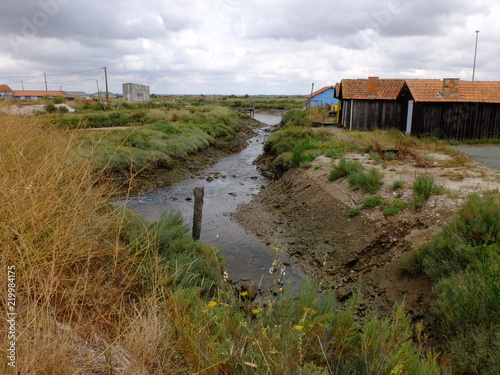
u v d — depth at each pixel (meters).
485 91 21.61
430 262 6.64
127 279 4.49
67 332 2.86
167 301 4.08
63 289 3.38
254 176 21.12
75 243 3.87
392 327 4.12
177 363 3.24
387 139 20.00
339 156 16.25
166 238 6.88
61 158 4.46
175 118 35.00
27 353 2.34
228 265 9.13
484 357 4.31
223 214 13.80
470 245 6.28
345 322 4.10
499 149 18.31
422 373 3.40
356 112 25.94
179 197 16.19
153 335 3.20
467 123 21.48
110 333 3.35
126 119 31.36
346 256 9.00
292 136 23.38
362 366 3.48
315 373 3.00
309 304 4.37
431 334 5.47
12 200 3.37
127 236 5.80
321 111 46.00
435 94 21.45
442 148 17.28
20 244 3.26
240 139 36.38
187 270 5.74
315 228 11.13
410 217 9.01
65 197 4.29
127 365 2.86
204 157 25.69
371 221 9.65
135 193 16.23
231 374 3.03
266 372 2.79
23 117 6.21
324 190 13.13
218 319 3.76
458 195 9.27
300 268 9.19
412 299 6.55
